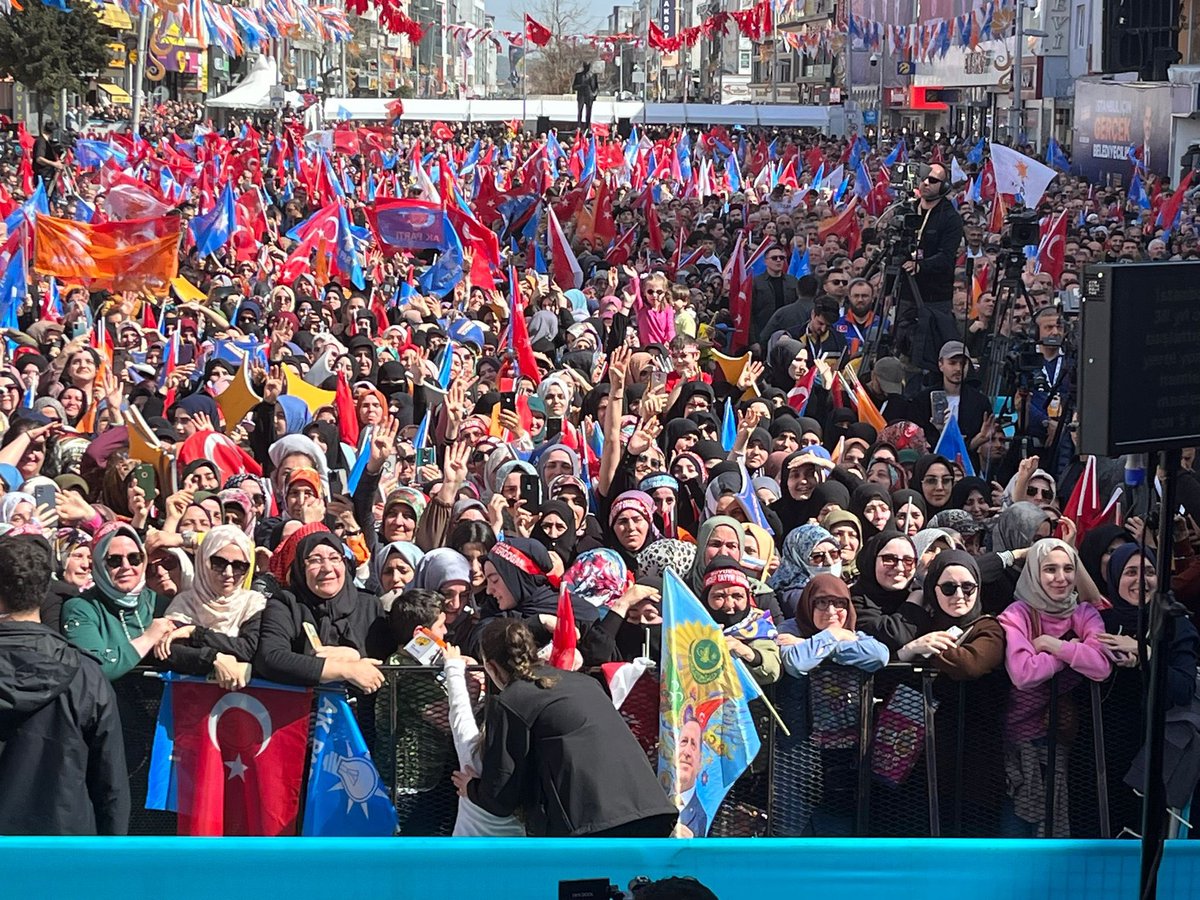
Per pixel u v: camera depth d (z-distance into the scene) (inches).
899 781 234.2
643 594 246.8
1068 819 235.1
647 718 236.2
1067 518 333.1
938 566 253.9
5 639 202.2
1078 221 1099.9
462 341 636.7
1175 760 229.8
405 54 5408.5
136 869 163.9
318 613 238.1
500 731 203.9
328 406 437.1
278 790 224.7
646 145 1761.8
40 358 493.7
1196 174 1151.0
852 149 1670.8
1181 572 269.4
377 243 816.9
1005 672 233.6
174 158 1336.1
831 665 234.2
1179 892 170.4
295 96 3002.0
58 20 1829.5
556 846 166.1
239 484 346.6
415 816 229.9
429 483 385.4
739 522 310.2
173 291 694.5
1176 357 164.7
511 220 1095.6
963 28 1978.3
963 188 1160.8
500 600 265.0
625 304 738.2
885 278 603.5
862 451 410.3
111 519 306.2
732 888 167.3
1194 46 1635.1
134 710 225.8
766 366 582.2
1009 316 547.5
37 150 1131.9
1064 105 2239.2
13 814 202.1
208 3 1355.8
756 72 4771.2
